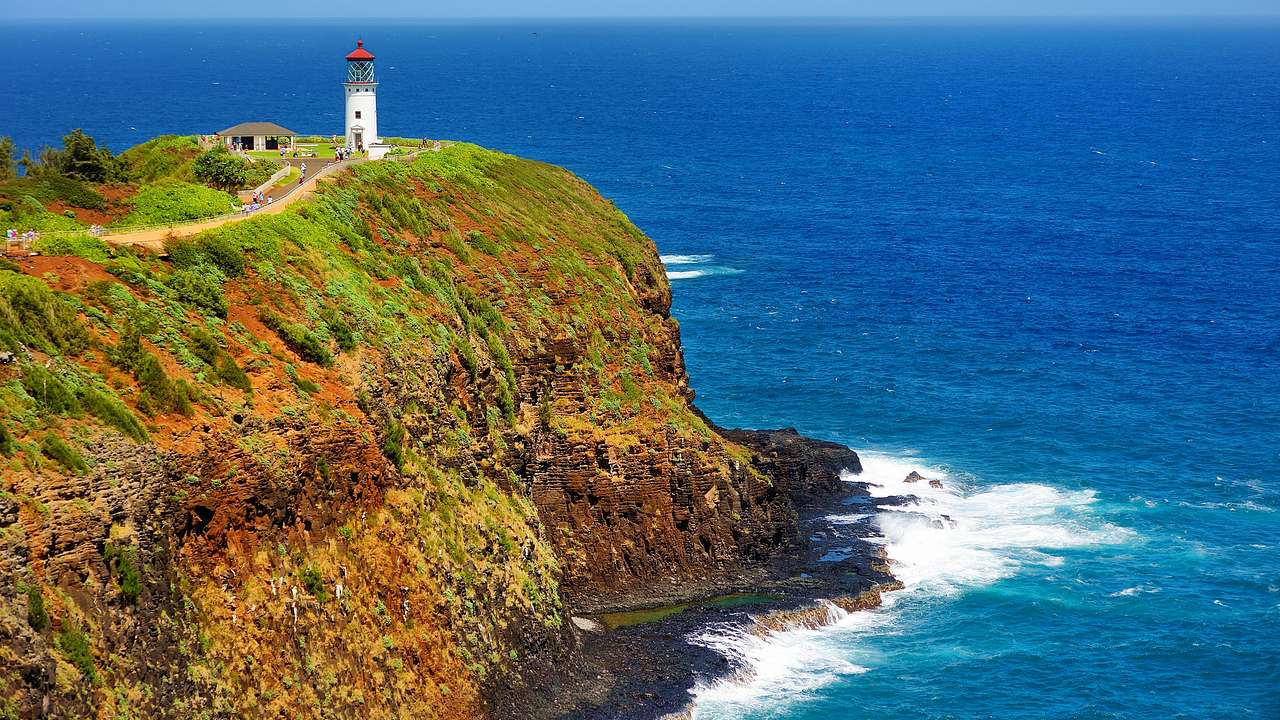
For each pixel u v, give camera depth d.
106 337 50.12
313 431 53.72
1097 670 64.25
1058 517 81.56
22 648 38.72
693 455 74.94
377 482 56.00
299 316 59.41
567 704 58.44
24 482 41.75
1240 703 61.75
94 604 42.38
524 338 75.81
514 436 70.25
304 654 49.66
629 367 80.06
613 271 88.44
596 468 72.88
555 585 65.19
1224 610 70.19
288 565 50.62
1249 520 81.75
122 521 44.28
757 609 68.50
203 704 45.03
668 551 73.00
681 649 63.88
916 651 65.69
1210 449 93.94
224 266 59.34
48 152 79.06
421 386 62.97
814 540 77.12
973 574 73.75
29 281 50.50
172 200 70.00
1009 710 60.59
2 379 44.44
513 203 91.56
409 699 53.16
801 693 61.28
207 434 49.16
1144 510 82.88
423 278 71.38
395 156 92.25
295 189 75.81
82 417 45.41
